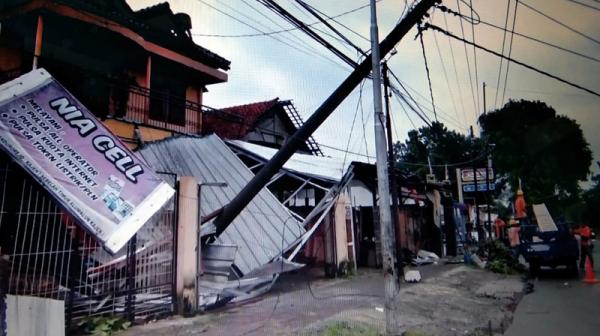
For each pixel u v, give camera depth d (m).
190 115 16.34
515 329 6.91
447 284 11.64
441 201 22.77
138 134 12.58
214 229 8.77
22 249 5.89
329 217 12.85
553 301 9.40
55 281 6.14
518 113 28.91
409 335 6.26
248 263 9.25
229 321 7.06
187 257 7.62
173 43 14.79
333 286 10.98
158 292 7.23
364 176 15.57
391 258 6.37
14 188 6.28
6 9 11.05
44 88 7.00
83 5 11.18
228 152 12.88
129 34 12.40
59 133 6.63
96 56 13.00
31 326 4.36
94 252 6.70
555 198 31.19
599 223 38.59
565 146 28.30
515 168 30.47
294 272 13.29
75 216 5.93
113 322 6.34
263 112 21.45
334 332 6.27
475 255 16.84
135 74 14.34
